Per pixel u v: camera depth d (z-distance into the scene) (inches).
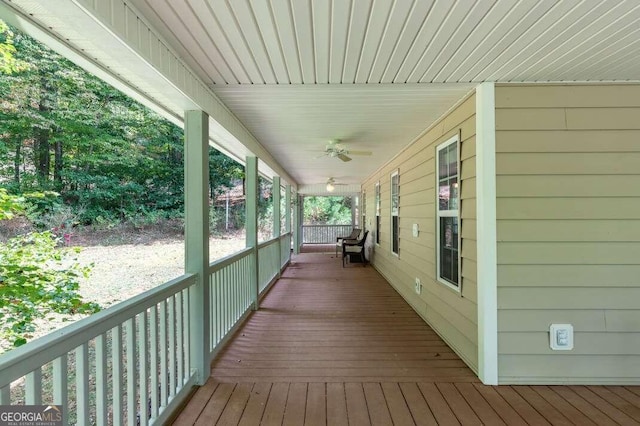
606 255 97.7
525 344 97.9
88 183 315.6
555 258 97.7
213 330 117.3
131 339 68.1
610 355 97.7
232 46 77.6
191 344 98.9
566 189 97.7
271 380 100.2
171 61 77.9
